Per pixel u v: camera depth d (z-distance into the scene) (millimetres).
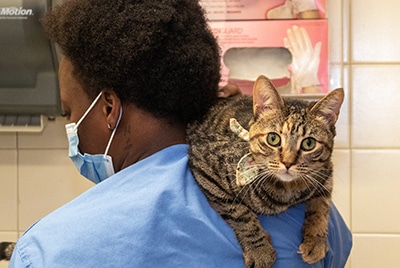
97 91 959
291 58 1519
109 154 996
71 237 817
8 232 1639
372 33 1568
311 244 925
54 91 1425
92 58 926
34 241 838
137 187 881
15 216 1636
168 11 913
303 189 971
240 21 1517
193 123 990
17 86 1426
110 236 810
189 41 932
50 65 1411
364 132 1573
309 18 1510
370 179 1569
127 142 972
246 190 928
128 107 949
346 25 1570
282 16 1517
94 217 835
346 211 1573
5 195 1639
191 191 891
